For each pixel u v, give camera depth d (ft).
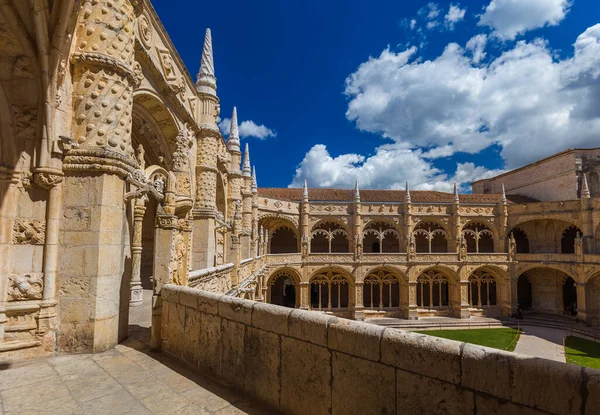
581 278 125.18
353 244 141.28
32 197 23.90
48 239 23.89
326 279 140.46
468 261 140.87
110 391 16.96
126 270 28.35
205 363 19.19
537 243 148.15
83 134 25.39
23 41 22.35
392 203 144.87
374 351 11.84
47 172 23.67
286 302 167.43
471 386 9.56
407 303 137.59
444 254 140.15
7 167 23.13
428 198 154.81
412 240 140.26
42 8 21.58
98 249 24.38
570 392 7.90
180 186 27.76
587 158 139.74
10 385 17.72
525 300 159.84
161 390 17.01
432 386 10.36
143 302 44.37
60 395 16.51
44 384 17.85
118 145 26.68
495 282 151.12
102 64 25.96
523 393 8.63
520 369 8.76
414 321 133.39
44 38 22.34
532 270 151.43
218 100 61.57
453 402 9.87
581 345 103.45
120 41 27.30
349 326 12.77
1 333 21.93
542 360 8.68
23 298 22.89
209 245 55.67
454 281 141.90
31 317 22.97
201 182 56.49
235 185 88.58
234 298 18.11
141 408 15.17
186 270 26.63
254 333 16.37
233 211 87.56
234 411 14.87
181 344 21.48
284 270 134.10
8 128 23.20
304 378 13.96
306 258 136.87
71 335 23.50
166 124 46.16
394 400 11.18
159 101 41.04
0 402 15.76
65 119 24.98
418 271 139.33
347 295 162.91
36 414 14.65
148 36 37.14
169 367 20.15
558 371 8.20
